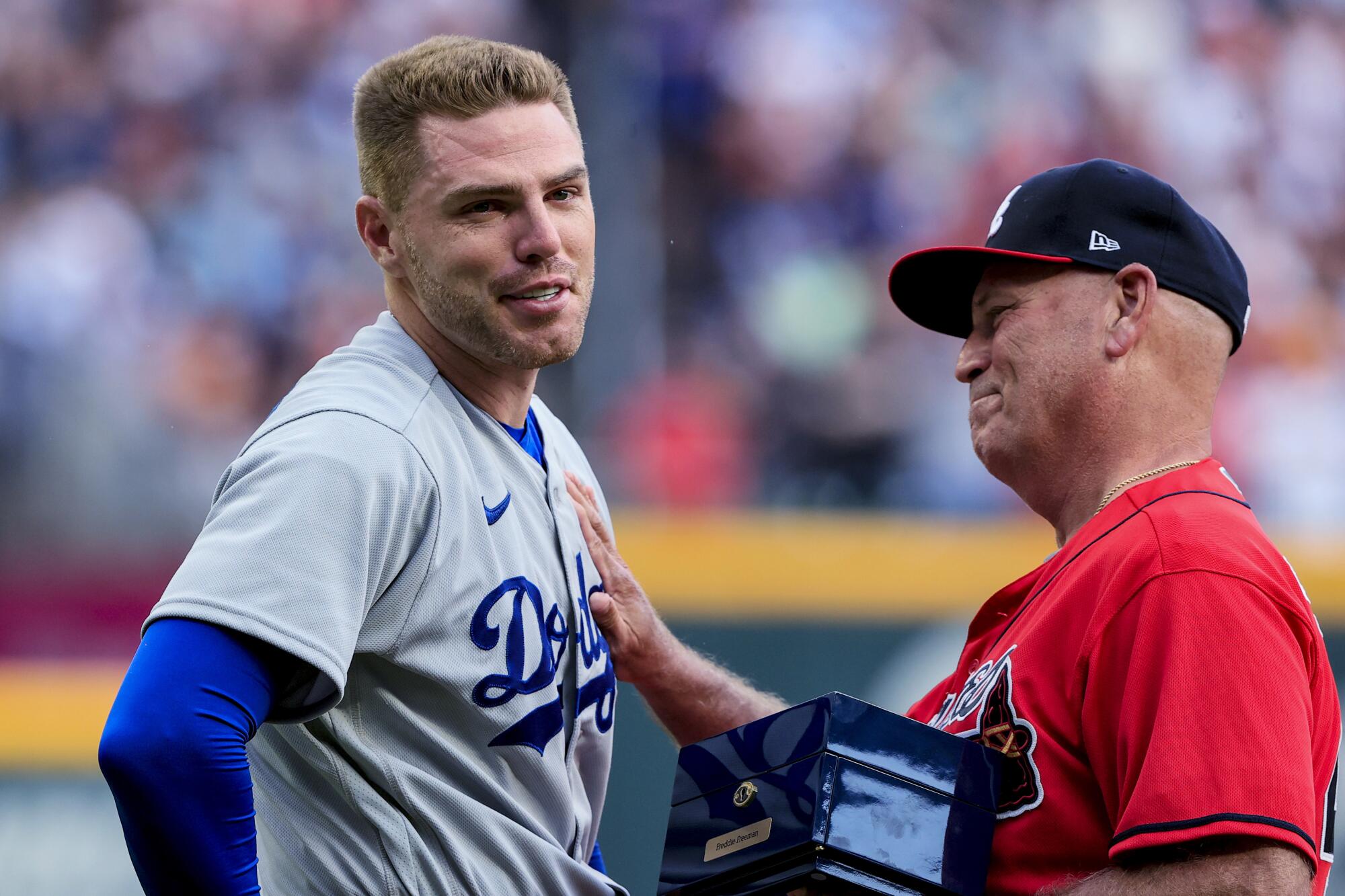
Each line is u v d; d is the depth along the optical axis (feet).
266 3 97.66
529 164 25.66
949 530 80.94
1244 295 29.37
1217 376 28.81
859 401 90.02
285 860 25.57
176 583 23.27
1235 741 22.85
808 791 25.02
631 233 93.30
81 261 90.63
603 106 96.07
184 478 86.74
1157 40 104.06
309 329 92.79
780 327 92.73
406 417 25.22
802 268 94.48
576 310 26.58
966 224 98.48
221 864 22.09
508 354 26.12
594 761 28.19
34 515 83.41
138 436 87.35
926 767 25.40
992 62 101.86
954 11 101.81
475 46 26.35
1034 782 25.52
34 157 93.35
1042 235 28.76
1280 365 99.35
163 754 21.76
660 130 96.07
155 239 92.48
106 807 73.31
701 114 96.63
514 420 28.02
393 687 25.07
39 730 74.43
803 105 97.66
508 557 25.89
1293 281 101.86
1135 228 28.40
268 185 95.25
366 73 27.07
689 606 79.05
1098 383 28.32
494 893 25.23
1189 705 23.26
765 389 90.74
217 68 96.73
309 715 23.88
